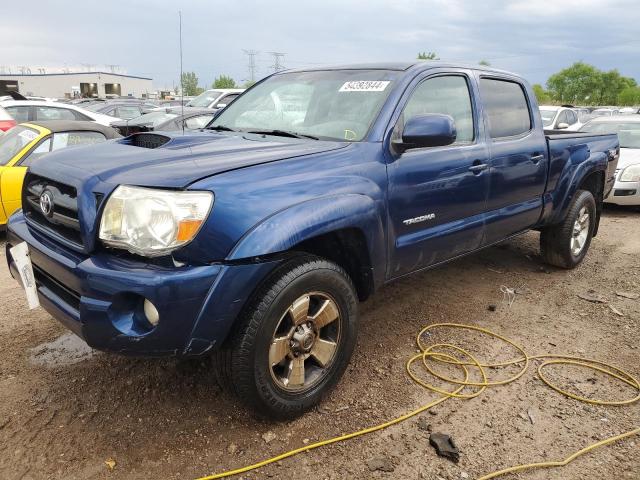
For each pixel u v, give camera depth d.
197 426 2.75
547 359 3.53
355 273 3.16
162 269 2.33
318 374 2.88
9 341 3.61
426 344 3.69
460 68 3.95
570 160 4.94
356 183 2.91
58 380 3.14
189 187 2.38
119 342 2.35
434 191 3.45
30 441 2.61
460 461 2.53
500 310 4.33
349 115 3.37
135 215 2.34
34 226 2.97
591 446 2.65
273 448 2.61
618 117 10.49
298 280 2.61
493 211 4.11
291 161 2.78
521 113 4.50
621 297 4.68
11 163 5.93
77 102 18.23
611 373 3.35
